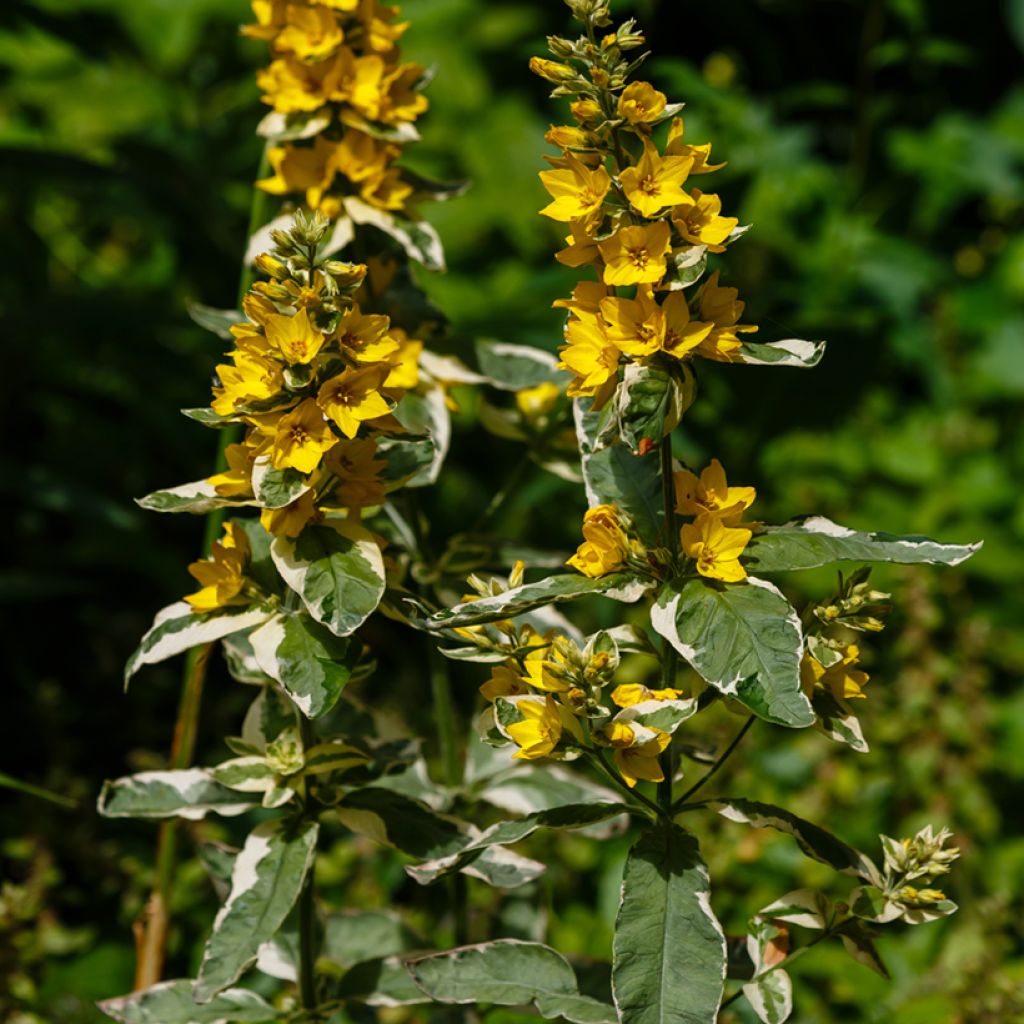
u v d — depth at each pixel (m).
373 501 1.67
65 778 3.05
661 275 1.49
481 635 1.69
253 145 4.30
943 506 4.17
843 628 1.71
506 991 1.77
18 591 3.21
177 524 4.06
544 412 2.35
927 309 5.13
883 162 5.26
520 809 2.26
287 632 1.65
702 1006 1.51
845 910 1.76
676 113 1.53
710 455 3.88
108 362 4.02
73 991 2.75
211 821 3.04
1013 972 2.76
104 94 4.80
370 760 1.85
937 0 5.60
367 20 2.12
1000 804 3.57
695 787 1.71
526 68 5.29
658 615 1.55
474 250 4.84
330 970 2.24
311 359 1.56
